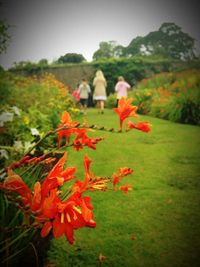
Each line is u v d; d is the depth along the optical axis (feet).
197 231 7.70
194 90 30.42
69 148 15.62
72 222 2.57
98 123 26.45
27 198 2.72
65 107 27.27
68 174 2.81
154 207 9.05
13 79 32.78
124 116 4.25
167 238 7.37
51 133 4.06
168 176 11.95
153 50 98.27
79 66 70.64
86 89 42.88
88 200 2.72
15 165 3.55
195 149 16.56
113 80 70.33
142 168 13.05
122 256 6.60
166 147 17.06
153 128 23.50
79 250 6.76
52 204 2.47
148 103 36.19
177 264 6.37
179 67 70.79
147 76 70.79
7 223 5.11
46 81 37.65
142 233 7.59
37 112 17.17
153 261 6.46
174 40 95.20
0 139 11.89
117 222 8.11
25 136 12.92
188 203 9.36
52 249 6.74
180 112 27.25
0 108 14.70
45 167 7.06
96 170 12.68
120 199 9.56
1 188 2.73
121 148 16.61
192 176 11.95
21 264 5.64
